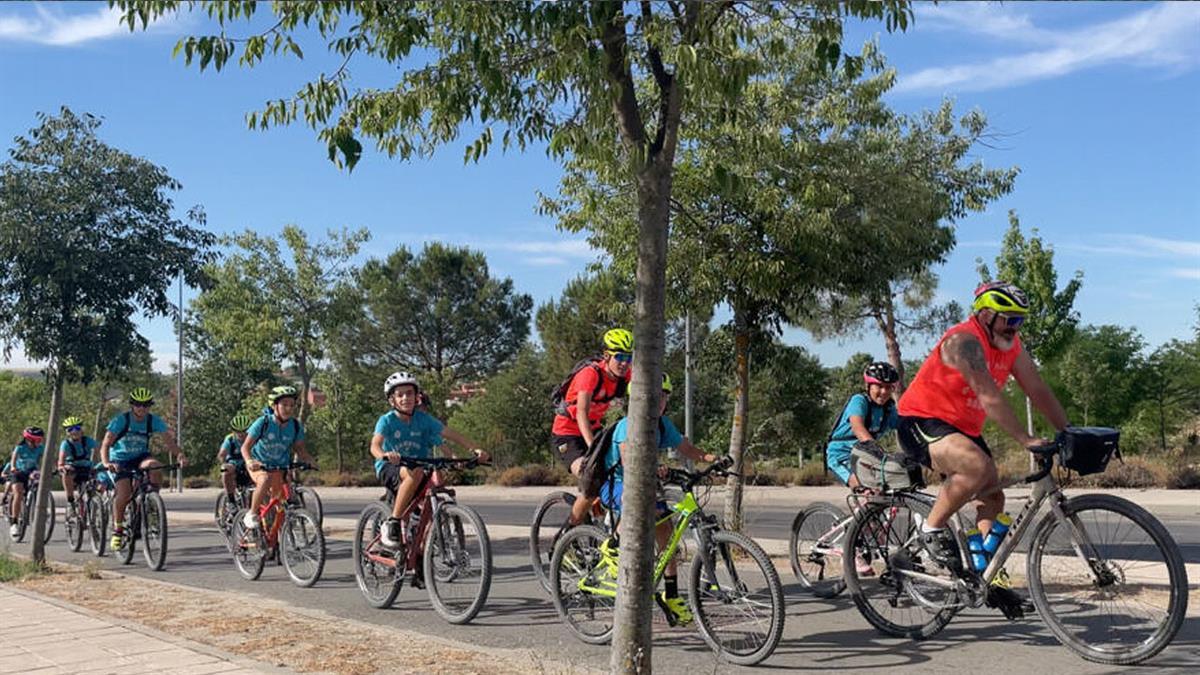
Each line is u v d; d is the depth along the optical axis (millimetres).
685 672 6082
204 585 10383
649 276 4863
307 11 5531
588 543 7160
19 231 11242
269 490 10492
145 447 12445
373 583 8836
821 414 27531
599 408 7836
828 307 14992
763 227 10047
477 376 46875
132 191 11914
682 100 5457
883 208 10258
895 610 6750
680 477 6641
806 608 7980
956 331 5988
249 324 28453
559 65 5500
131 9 5488
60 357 11672
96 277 11609
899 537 6695
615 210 10609
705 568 6434
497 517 20438
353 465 41875
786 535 14430
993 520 6184
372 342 45344
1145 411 27234
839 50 5766
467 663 6227
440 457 8578
